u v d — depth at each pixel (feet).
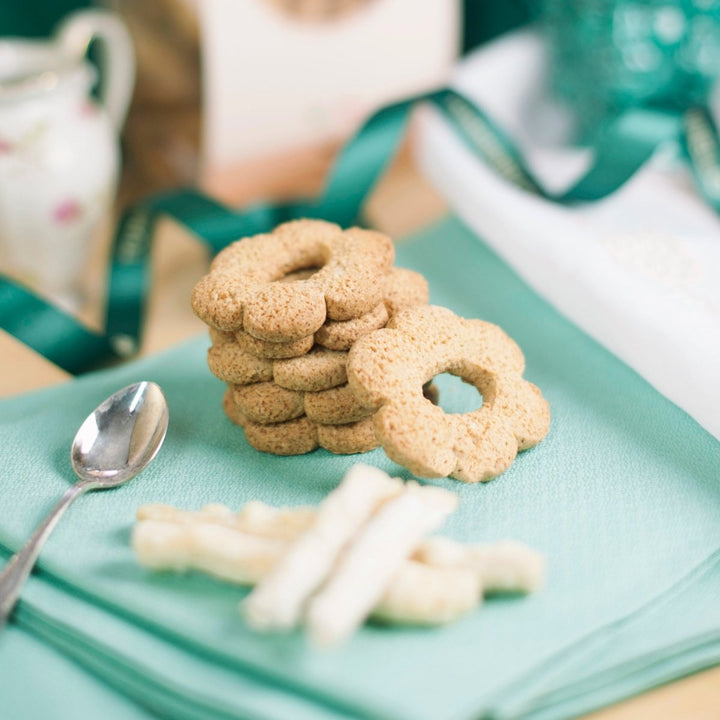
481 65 2.28
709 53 2.15
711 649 1.52
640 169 2.08
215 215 2.08
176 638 1.50
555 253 1.90
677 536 1.59
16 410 1.81
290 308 1.62
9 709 1.49
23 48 2.02
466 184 2.04
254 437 1.69
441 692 1.44
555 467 1.66
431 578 1.49
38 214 1.99
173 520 1.58
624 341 1.80
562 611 1.51
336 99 2.24
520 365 1.71
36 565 1.58
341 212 2.11
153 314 2.03
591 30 2.17
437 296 1.96
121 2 2.13
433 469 1.60
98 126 2.03
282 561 1.48
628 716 1.50
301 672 1.46
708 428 1.71
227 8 2.11
